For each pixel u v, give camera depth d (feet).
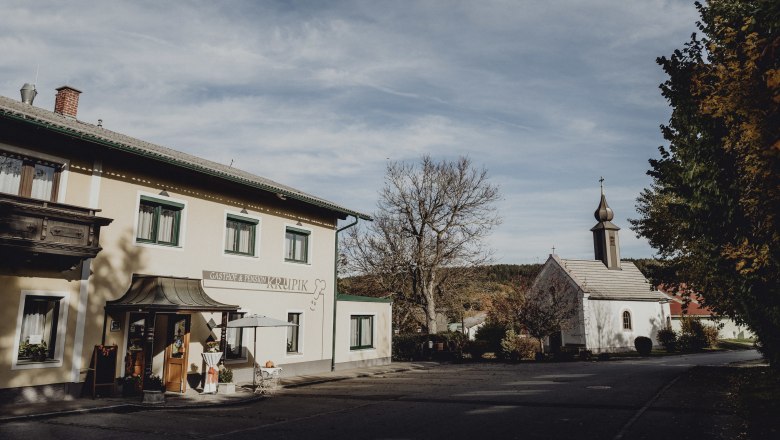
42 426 33.60
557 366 85.71
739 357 110.52
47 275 42.29
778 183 24.23
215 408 42.47
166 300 46.09
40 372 41.32
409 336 100.22
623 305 140.77
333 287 74.64
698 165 32.73
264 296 62.95
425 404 43.62
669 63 34.53
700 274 53.47
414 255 111.14
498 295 120.67
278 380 60.85
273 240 65.21
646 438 29.53
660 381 58.23
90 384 44.29
